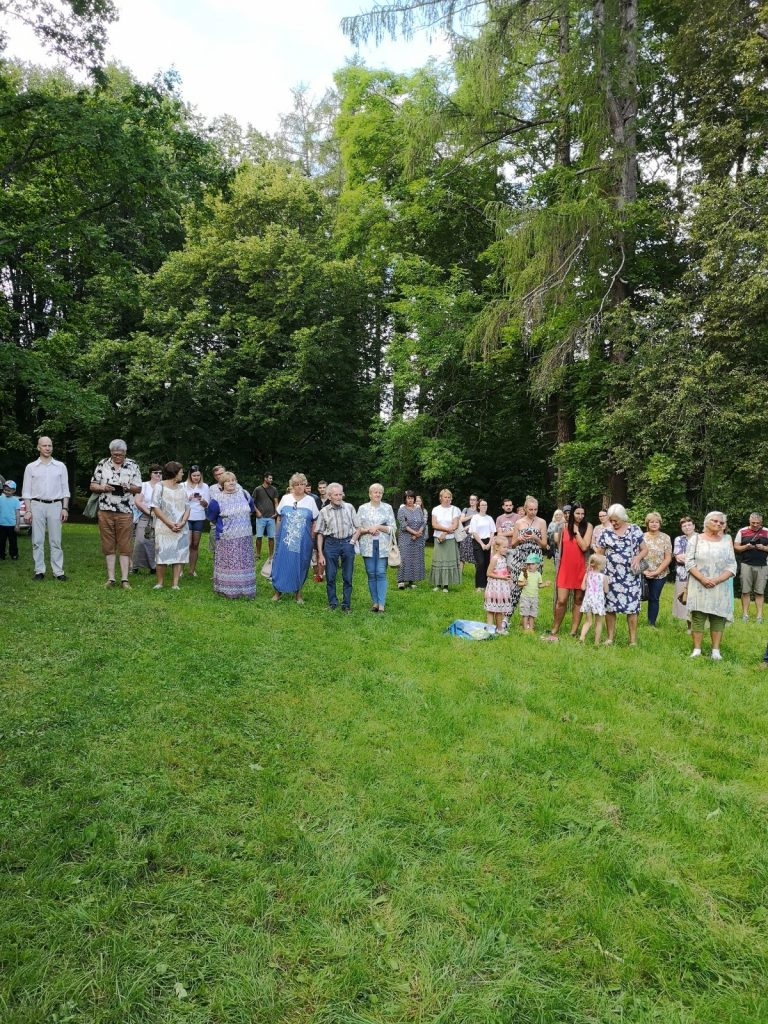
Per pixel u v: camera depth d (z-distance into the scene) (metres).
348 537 8.81
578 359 17.42
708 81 16.05
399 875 2.97
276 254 24.14
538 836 3.36
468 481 26.59
